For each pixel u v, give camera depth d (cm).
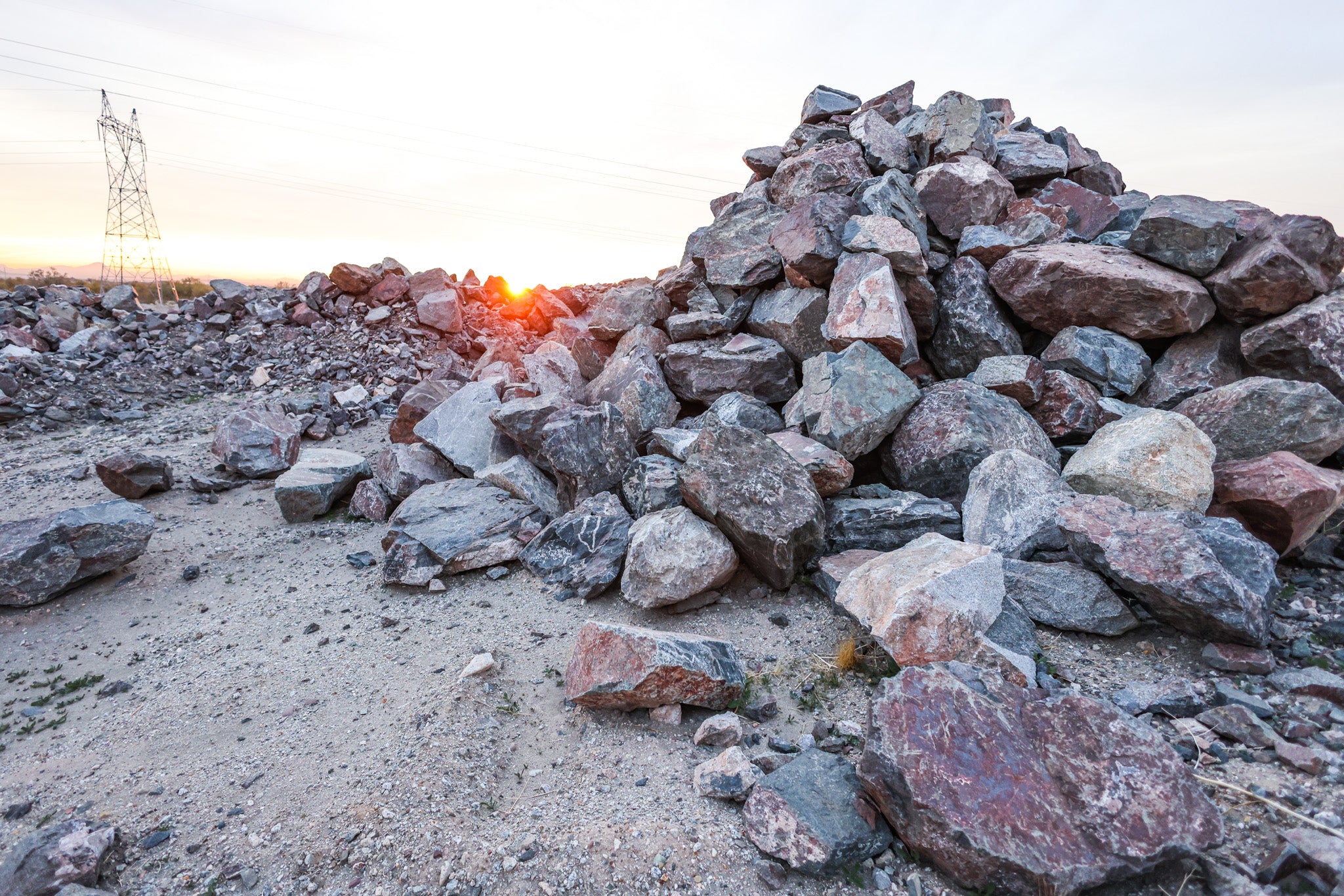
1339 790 323
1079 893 285
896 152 935
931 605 418
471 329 1852
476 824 348
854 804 330
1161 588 421
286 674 499
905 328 696
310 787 379
